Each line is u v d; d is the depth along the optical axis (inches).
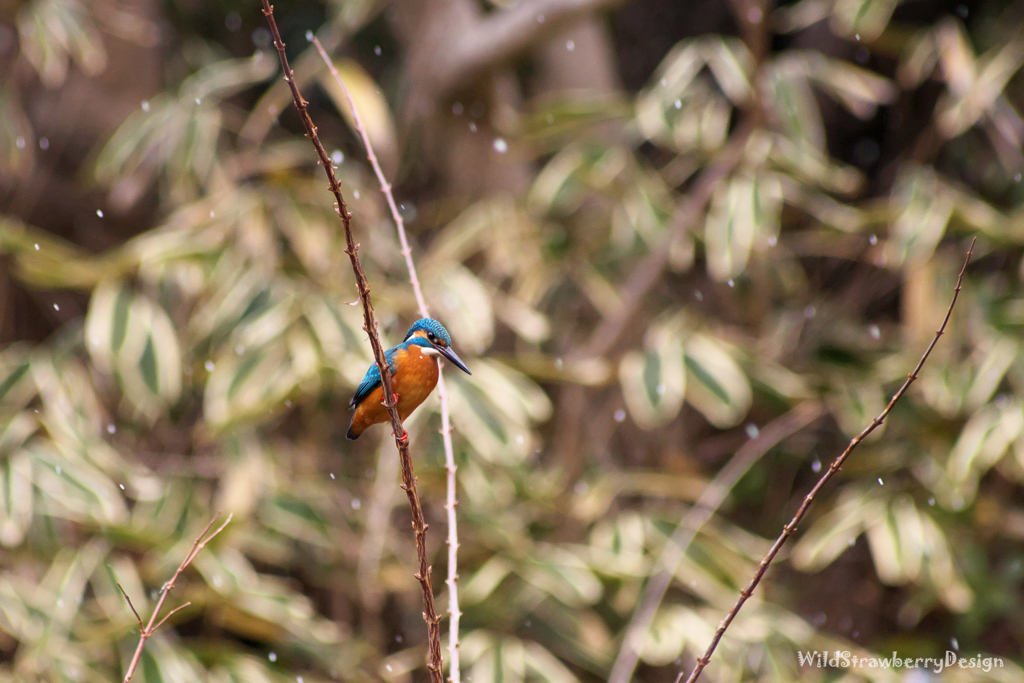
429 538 488.4
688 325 459.2
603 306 492.4
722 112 478.3
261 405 399.9
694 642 397.7
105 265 419.5
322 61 470.9
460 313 429.7
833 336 530.6
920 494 463.5
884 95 484.4
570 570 413.7
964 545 463.8
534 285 478.0
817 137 460.4
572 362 485.7
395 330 457.4
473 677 388.5
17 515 363.9
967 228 455.5
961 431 465.7
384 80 664.4
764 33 471.5
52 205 563.5
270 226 457.1
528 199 497.0
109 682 360.5
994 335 450.9
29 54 457.1
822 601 573.0
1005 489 523.2
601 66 592.1
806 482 566.3
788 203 566.3
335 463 515.2
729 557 425.4
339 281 455.2
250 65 486.0
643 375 425.1
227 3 655.8
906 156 617.9
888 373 482.3
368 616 447.5
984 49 538.0
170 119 462.3
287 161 480.4
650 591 419.2
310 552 481.4
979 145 558.6
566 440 493.7
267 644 494.3
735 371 425.1
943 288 463.2
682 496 465.4
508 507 467.2
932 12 624.7
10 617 362.9
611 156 476.7
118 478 405.7
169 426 510.9
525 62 583.2
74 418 409.4
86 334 418.0
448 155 554.3
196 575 418.0
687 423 594.6
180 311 488.4
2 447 382.3
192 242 434.0
